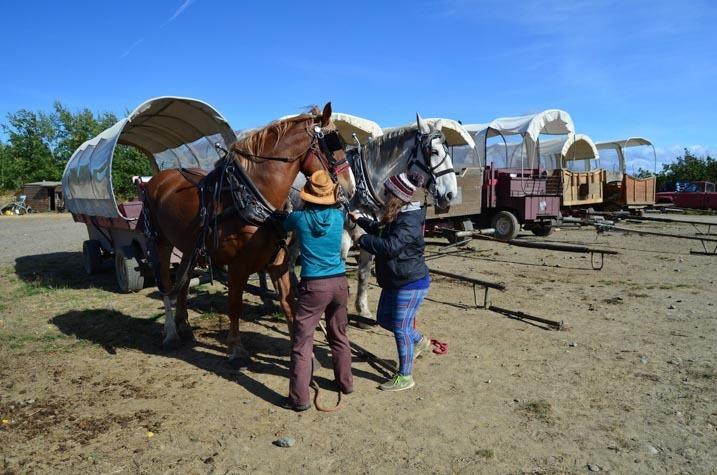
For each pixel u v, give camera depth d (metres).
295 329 4.19
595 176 19.42
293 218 4.12
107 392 4.60
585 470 3.31
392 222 4.36
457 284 8.98
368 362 5.23
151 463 3.45
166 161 9.98
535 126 15.54
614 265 10.84
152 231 5.74
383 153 6.09
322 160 4.68
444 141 6.23
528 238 15.84
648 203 21.75
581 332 6.15
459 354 5.45
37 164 57.66
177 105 7.29
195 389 4.64
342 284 4.21
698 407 4.16
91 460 3.49
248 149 4.68
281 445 3.64
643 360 5.18
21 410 4.26
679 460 3.41
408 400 4.37
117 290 8.72
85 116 59.50
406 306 4.44
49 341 6.04
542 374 4.89
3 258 13.48
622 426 3.88
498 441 3.68
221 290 8.49
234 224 4.59
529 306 7.39
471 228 14.27
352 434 3.81
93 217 9.30
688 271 10.02
